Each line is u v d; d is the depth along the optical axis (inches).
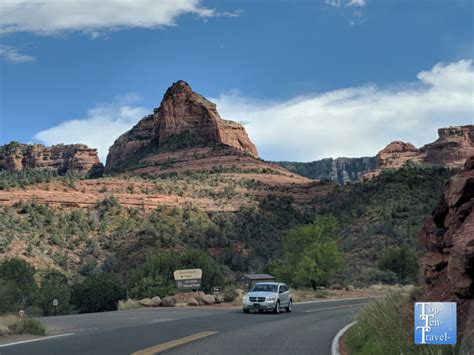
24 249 3316.9
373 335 448.8
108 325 754.2
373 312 492.7
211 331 667.4
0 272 1984.5
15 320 652.7
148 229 3998.5
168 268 1780.3
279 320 876.6
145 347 499.5
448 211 426.9
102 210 4463.6
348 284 2361.0
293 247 2224.4
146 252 3467.0
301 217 5068.9
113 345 513.0
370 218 3681.1
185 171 6786.4
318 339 598.2
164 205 4825.3
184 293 1392.7
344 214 4252.0
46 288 1900.8
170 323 787.4
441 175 4399.6
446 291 395.2
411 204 3757.4
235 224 4781.0
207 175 6373.0
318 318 929.5
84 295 1919.3
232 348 505.0
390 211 3631.9
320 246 2134.6
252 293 1057.5
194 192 5418.3
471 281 318.3
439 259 431.2
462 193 382.9
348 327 751.7
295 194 5782.5
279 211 5246.1
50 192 4512.8
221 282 1807.3
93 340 556.4
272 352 483.2
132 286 1886.1
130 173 7436.0
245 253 4185.5
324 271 2117.4
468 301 355.9
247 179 6323.8
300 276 2055.9
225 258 3730.3
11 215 3934.5
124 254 3555.6
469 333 309.0
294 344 547.8
